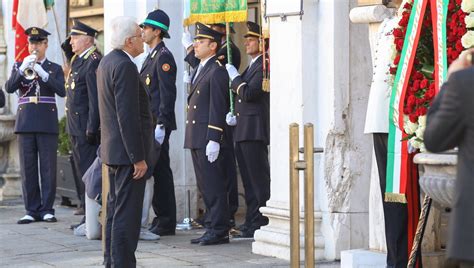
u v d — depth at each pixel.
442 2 9.30
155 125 14.96
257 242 13.45
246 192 15.18
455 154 8.45
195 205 16.73
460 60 6.87
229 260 12.90
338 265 12.31
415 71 9.56
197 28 14.58
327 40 12.65
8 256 13.62
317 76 12.81
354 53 12.67
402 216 10.34
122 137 11.05
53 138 17.36
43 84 17.28
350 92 12.66
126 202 11.18
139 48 11.55
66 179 19.27
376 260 11.55
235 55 15.14
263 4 13.55
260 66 14.50
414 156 9.48
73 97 16.20
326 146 12.70
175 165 16.67
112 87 11.15
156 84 15.14
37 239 15.16
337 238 12.60
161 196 15.25
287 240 12.86
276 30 13.13
